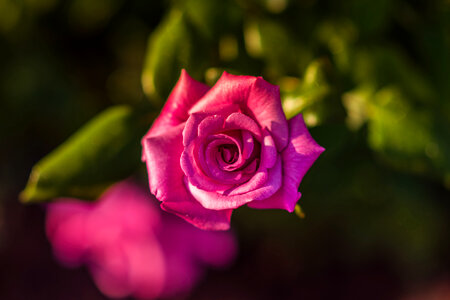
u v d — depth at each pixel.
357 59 0.46
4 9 0.61
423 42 0.48
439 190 0.67
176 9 0.44
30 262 1.19
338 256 1.09
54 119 0.73
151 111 0.44
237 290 1.22
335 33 0.47
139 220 0.67
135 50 0.65
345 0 0.46
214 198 0.35
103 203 0.67
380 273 1.19
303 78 0.43
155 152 0.36
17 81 0.67
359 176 0.56
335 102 0.42
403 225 0.74
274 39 0.45
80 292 1.21
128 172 0.44
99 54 0.67
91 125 0.43
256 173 0.35
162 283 0.72
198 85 0.37
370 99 0.45
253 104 0.36
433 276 1.09
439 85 0.46
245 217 0.82
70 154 0.43
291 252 1.11
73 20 0.63
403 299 1.15
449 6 0.47
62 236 0.72
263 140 0.36
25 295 1.19
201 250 0.75
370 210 0.73
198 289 1.22
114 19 0.61
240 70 0.44
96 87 0.69
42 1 0.61
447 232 0.82
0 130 0.72
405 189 0.61
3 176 0.95
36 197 0.42
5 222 1.10
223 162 0.36
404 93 0.46
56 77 0.68
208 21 0.44
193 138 0.35
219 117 0.35
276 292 1.21
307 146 0.36
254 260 1.20
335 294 1.20
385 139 0.44
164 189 0.36
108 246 0.70
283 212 0.82
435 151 0.44
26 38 0.65
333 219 0.86
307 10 0.46
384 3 0.46
